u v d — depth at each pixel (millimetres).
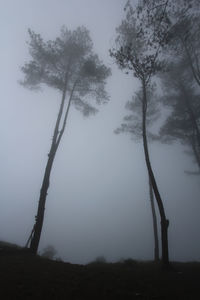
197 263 10164
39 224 8992
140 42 10523
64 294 4195
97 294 4395
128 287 5055
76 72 13305
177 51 11000
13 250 8109
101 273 6125
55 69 13070
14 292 4012
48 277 5152
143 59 9773
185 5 9102
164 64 10344
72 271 6031
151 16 8617
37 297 3930
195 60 12711
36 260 6953
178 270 7605
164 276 6426
